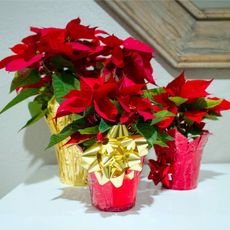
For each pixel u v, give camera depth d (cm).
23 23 145
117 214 104
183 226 97
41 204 110
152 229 96
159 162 119
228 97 144
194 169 118
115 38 105
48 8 144
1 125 148
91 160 100
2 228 97
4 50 146
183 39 141
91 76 109
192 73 143
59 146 123
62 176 126
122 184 103
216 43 141
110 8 142
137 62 105
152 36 140
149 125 103
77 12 144
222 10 140
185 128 119
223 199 111
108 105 99
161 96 111
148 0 140
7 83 147
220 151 147
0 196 152
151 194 116
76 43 105
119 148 99
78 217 102
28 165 150
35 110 125
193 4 141
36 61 104
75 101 99
